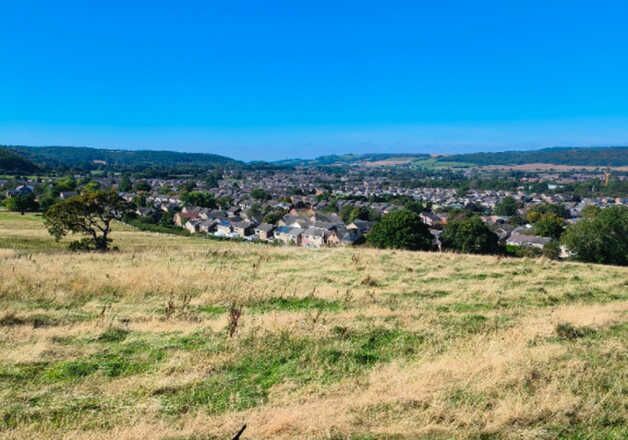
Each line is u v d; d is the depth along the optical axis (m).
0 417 6.21
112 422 6.17
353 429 5.93
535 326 10.41
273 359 8.49
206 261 20.42
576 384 7.24
